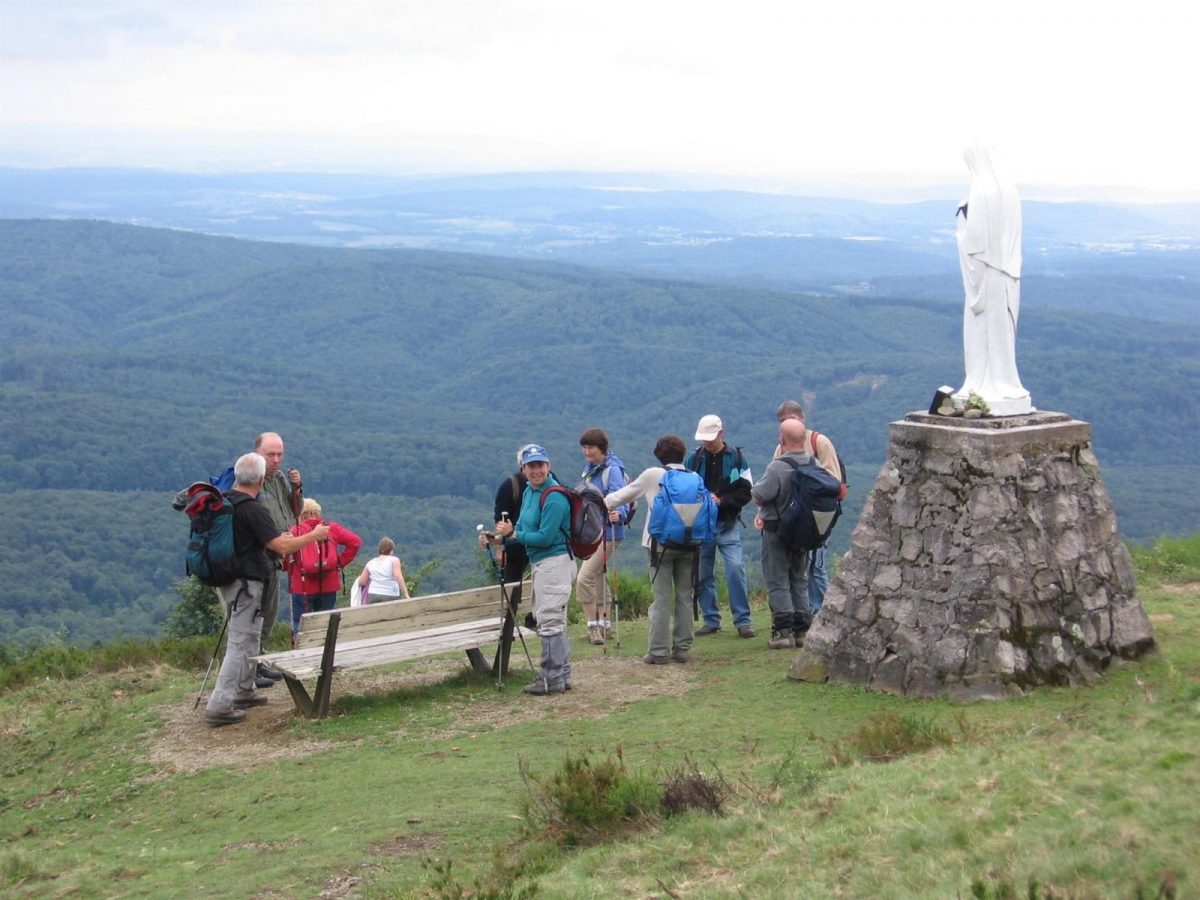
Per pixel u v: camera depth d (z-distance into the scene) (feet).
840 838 17.71
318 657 30.83
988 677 26.27
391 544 42.34
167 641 46.52
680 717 27.71
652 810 20.90
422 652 31.01
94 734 32.63
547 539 30.86
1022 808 17.24
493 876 18.97
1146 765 17.89
